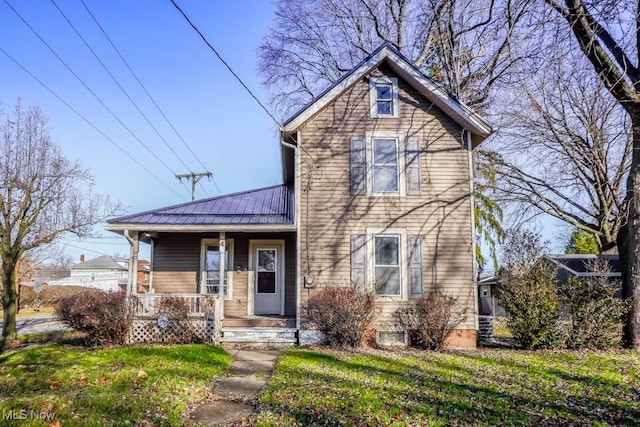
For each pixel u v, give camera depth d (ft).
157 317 36.76
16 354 31.83
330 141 39.96
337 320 35.42
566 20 32.81
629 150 47.09
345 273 38.06
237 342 37.17
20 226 52.60
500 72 56.44
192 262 45.37
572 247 103.50
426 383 23.47
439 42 60.39
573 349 35.76
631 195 37.24
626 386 23.89
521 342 36.19
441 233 38.70
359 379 24.27
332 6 69.05
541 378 25.44
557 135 50.67
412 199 39.17
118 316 35.22
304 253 38.27
